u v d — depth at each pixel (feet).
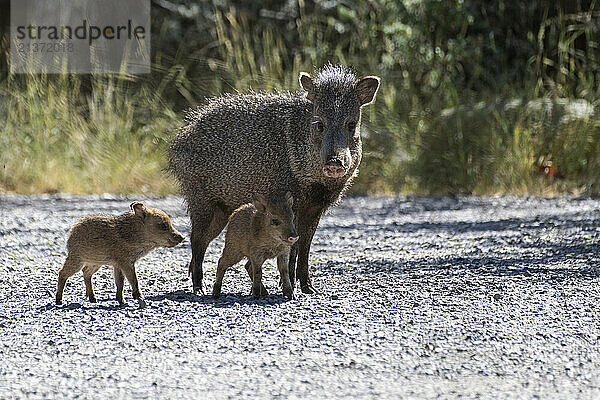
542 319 47.37
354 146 56.44
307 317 48.19
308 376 37.78
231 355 40.88
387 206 109.81
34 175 125.18
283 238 51.72
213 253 72.84
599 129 126.62
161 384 36.73
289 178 57.00
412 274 61.52
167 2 175.73
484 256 68.49
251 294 55.21
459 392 35.81
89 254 50.98
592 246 71.46
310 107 57.26
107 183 124.67
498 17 168.55
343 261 68.18
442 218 96.58
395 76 150.82
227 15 150.41
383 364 39.52
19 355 40.98
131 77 150.71
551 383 36.96
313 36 160.35
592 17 155.53
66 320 47.37
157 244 51.90
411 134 132.16
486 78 158.61
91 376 37.83
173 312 49.32
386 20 161.27
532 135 128.77
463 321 47.03
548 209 103.04
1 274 62.08
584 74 144.87
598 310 49.37
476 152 127.24
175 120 137.39
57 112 135.74
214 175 58.90
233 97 61.82
